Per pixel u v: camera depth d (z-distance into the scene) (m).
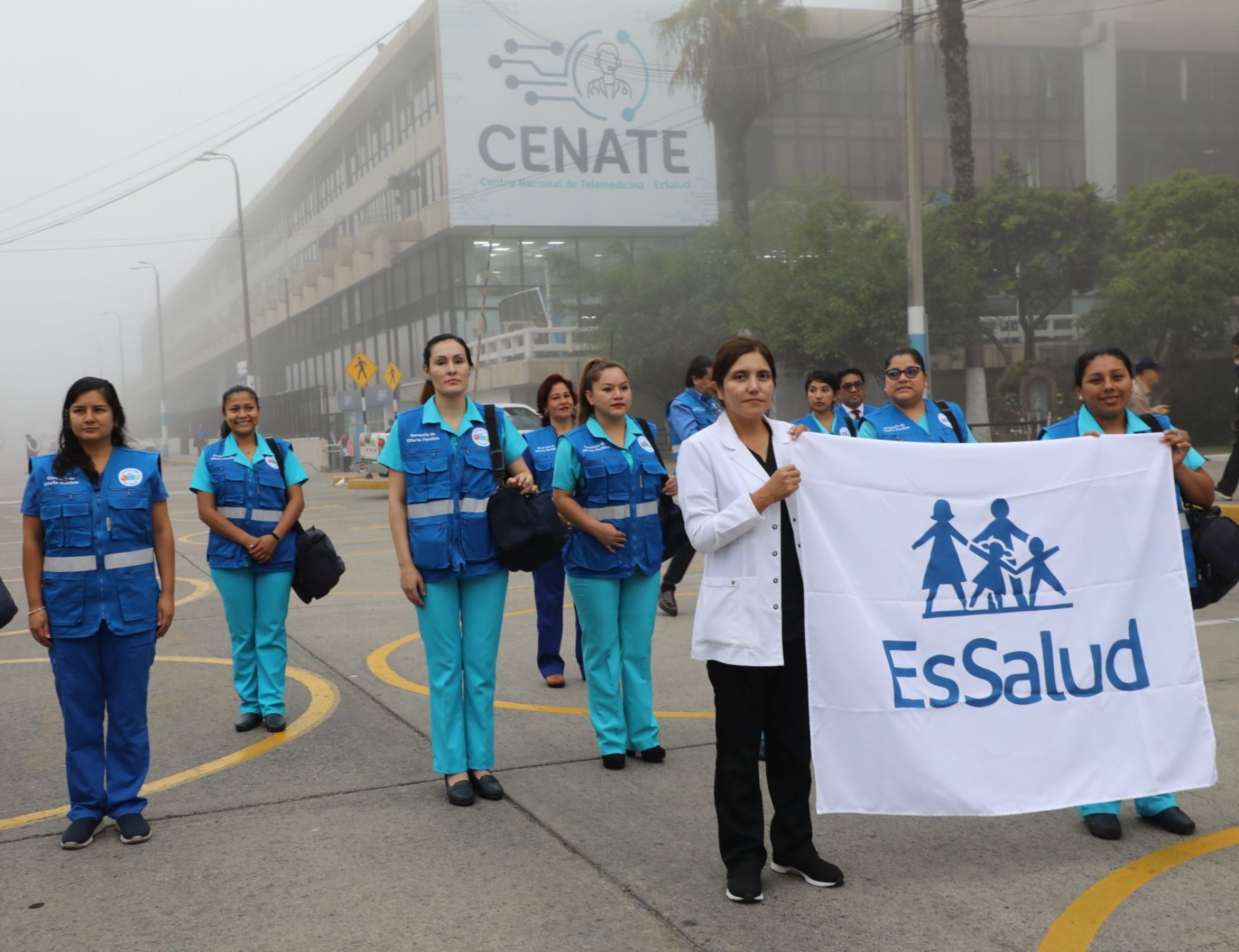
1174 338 29.39
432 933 3.50
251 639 6.15
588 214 36.88
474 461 4.92
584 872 3.96
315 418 48.56
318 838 4.38
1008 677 3.98
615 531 5.12
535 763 5.32
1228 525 4.26
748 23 29.75
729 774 3.69
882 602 3.87
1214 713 5.81
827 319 24.45
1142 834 4.21
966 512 3.98
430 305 39.38
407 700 6.59
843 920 3.51
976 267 25.81
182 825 4.57
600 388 5.32
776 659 3.61
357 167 46.88
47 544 4.41
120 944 3.48
